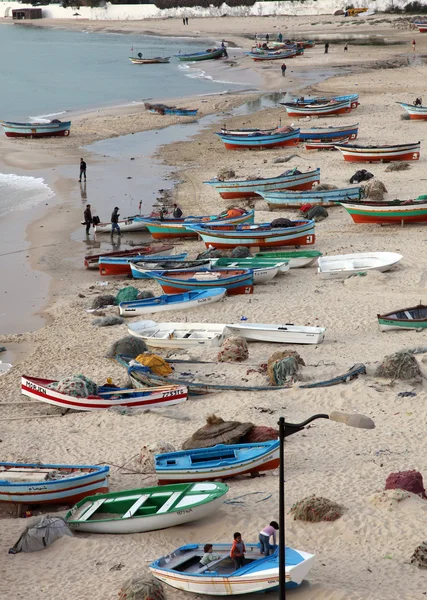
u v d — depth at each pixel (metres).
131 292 35.19
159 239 44.59
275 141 63.38
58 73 116.31
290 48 120.75
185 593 15.57
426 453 20.72
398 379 25.03
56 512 19.66
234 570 15.48
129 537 17.98
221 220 43.28
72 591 15.84
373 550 16.39
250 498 19.02
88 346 30.67
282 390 25.33
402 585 15.02
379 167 54.88
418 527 16.89
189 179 55.94
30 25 193.88
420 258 37.16
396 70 99.06
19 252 42.53
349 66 106.88
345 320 31.02
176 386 25.39
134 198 51.62
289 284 35.88
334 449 21.33
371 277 34.75
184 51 138.00
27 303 35.75
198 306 33.81
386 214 42.47
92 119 80.31
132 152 65.44
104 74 114.62
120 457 21.97
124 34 170.00
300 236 40.12
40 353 30.30
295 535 17.23
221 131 70.56
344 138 63.06
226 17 180.88
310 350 28.47
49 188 55.06
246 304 33.66
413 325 29.42
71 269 40.09
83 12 199.00
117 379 27.66
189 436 22.78
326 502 17.78
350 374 25.41
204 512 17.91
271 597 15.12
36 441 23.42
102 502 18.91
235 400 24.97
